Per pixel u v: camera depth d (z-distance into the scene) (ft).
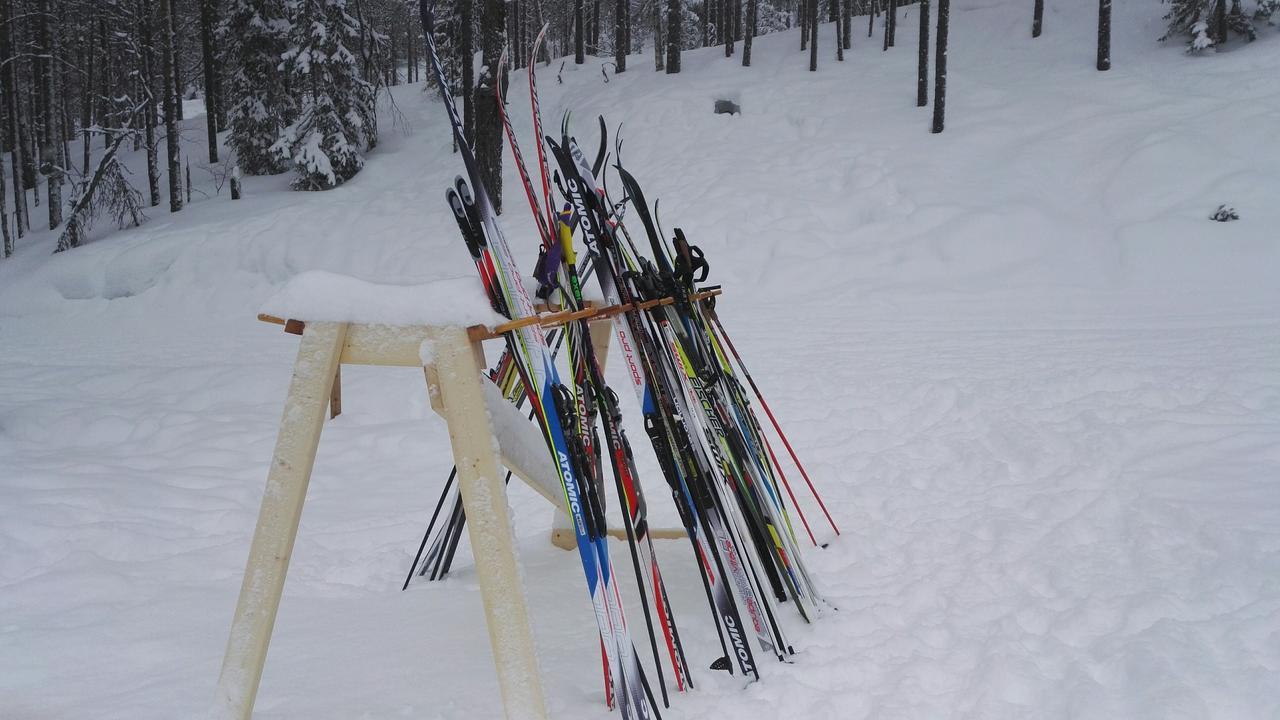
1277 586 7.06
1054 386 15.89
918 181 39.06
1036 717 5.62
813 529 9.97
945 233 34.50
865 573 8.46
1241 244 30.91
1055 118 42.27
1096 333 22.71
